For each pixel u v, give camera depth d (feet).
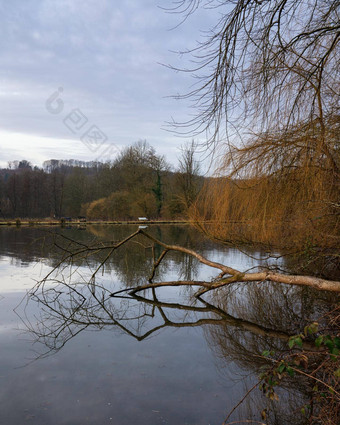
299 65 15.47
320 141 16.24
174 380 12.04
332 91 16.56
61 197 161.38
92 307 21.63
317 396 9.38
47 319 18.86
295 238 20.39
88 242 54.44
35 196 173.47
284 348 14.78
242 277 19.58
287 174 19.65
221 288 26.91
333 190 17.39
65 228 98.84
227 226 24.98
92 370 12.78
